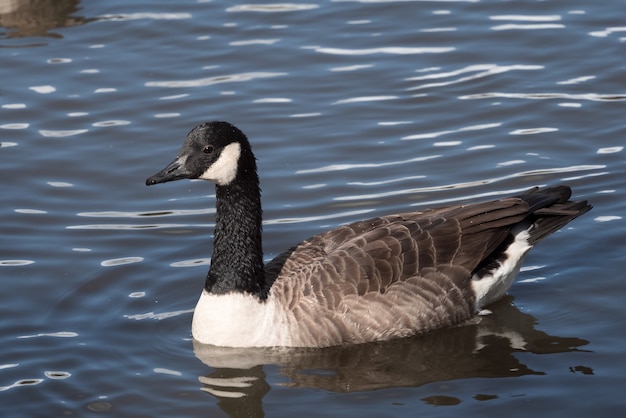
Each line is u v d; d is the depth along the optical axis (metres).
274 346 13.47
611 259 15.16
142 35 22.02
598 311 14.02
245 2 23.36
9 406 12.37
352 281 13.32
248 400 12.49
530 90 19.69
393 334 13.50
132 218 16.67
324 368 13.12
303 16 22.62
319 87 20.06
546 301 14.32
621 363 12.87
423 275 13.51
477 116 19.03
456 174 17.38
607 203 16.41
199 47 21.52
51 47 21.64
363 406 12.24
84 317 14.31
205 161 13.40
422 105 19.41
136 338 13.85
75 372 13.07
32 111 19.50
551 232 14.12
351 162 17.86
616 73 20.03
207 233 16.27
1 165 17.98
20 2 23.23
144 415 12.21
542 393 12.34
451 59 20.78
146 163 18.02
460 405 12.16
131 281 15.11
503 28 21.75
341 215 16.44
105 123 19.14
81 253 15.76
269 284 13.72
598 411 11.91
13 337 13.80
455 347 13.45
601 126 18.52
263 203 16.86
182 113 19.34
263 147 18.33
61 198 17.16
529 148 18.03
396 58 20.89
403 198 16.78
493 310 14.16
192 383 12.87
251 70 20.70
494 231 13.81
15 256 15.64
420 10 22.67
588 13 22.16
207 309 13.66
